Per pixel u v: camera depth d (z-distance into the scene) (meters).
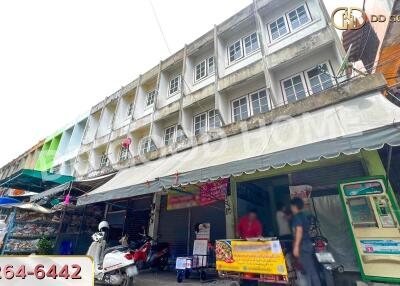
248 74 9.05
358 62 8.83
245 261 4.57
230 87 9.50
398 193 5.33
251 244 4.59
